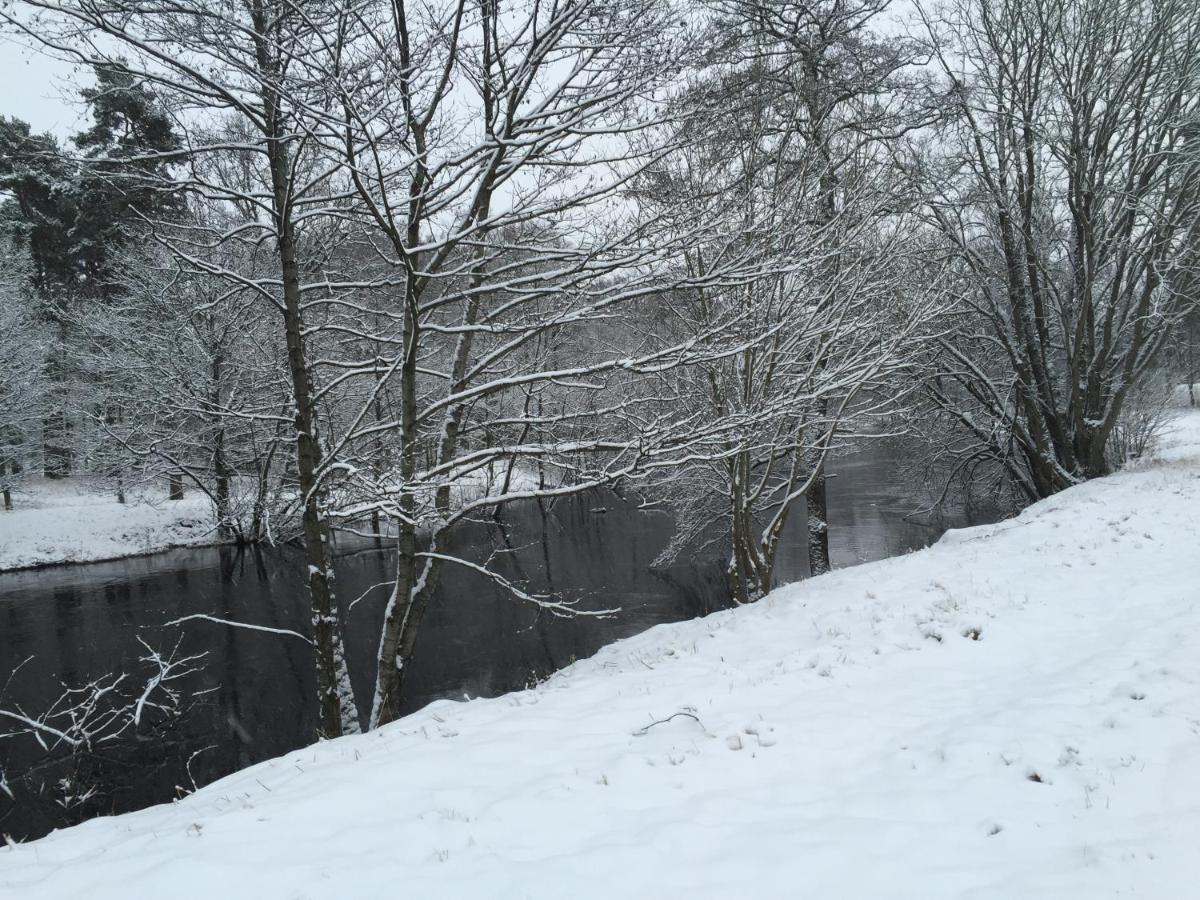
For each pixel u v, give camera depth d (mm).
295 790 5137
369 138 6539
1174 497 12711
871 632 7672
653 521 29844
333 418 12891
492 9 7336
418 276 8031
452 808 4500
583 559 23938
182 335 19344
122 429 24938
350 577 21922
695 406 11680
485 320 8570
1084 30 16062
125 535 26688
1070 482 18062
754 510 16047
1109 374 18328
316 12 6703
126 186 8195
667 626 10789
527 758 5285
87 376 27703
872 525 25188
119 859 4262
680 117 7391
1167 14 15492
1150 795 4090
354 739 6711
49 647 16875
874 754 4988
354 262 11789
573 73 7570
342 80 6566
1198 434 28719
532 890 3570
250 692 14500
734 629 8969
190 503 29750
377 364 9688
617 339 14359
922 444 23156
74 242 29906
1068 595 8148
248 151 9430
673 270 10258
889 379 13883
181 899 3686
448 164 7391
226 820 4574
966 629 7301
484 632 17438
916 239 13828
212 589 21188
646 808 4406
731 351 8273
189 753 12250
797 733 5348
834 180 11344
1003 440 21219
